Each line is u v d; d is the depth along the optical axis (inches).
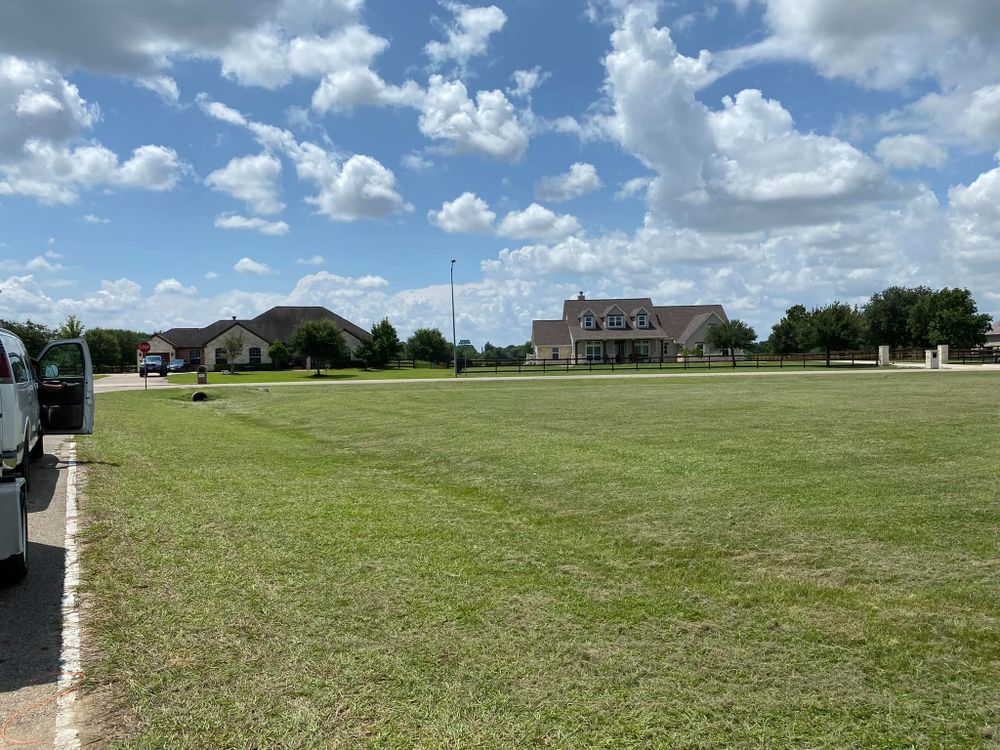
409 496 335.9
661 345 2913.4
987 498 311.0
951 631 174.6
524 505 313.3
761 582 210.8
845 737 127.0
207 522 277.4
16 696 136.9
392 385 1418.6
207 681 143.4
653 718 132.3
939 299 3280.0
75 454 459.2
